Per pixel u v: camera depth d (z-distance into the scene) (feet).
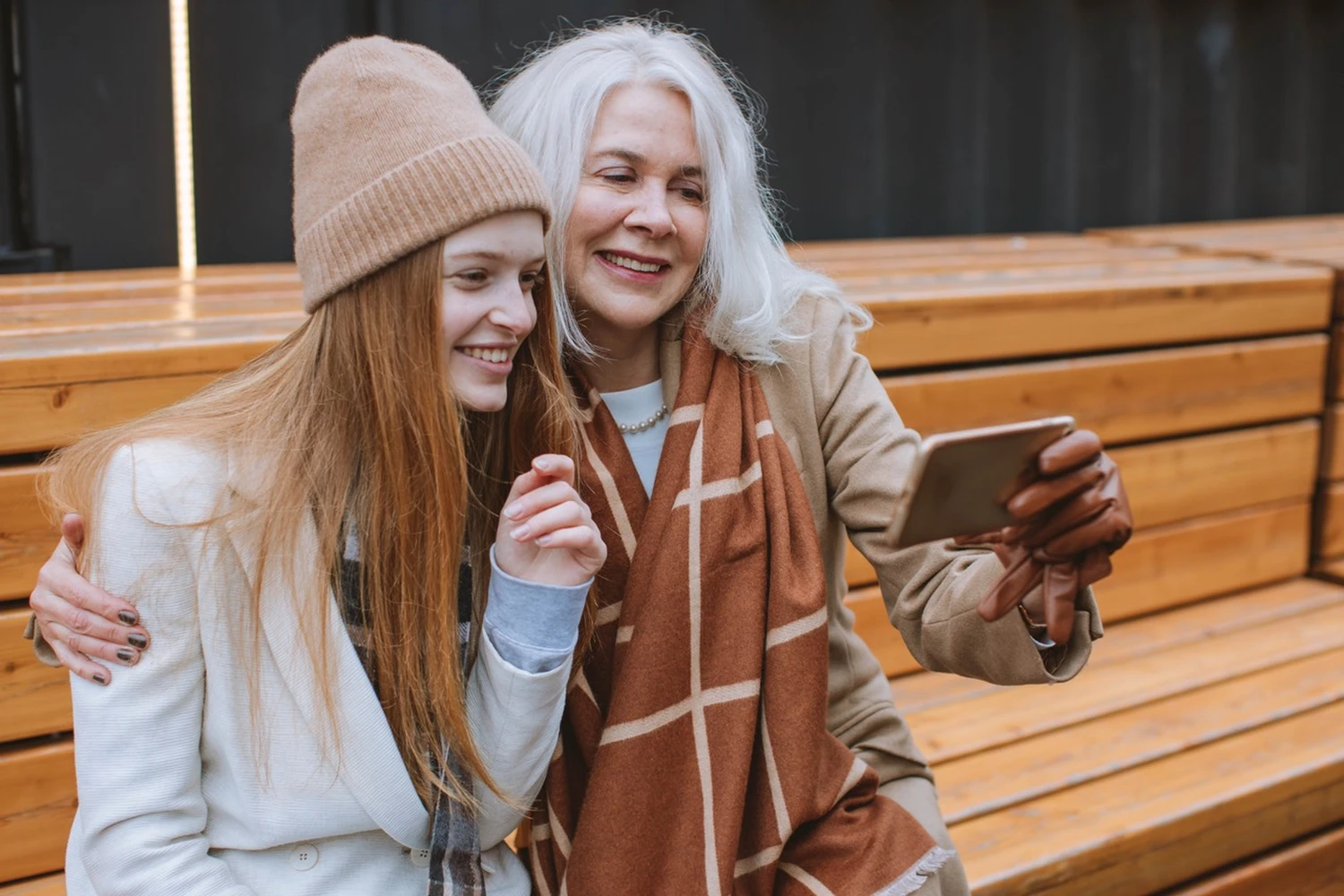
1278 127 13.84
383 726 3.72
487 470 4.15
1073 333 8.11
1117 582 8.67
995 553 3.60
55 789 5.41
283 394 3.74
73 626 3.60
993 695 7.67
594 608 4.23
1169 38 12.91
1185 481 8.82
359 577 3.75
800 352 4.58
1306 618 8.95
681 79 4.28
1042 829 6.26
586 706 4.28
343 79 3.60
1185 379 8.66
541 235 3.71
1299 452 9.41
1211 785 6.71
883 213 11.68
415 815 3.81
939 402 7.59
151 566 3.59
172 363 5.52
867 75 11.43
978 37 11.89
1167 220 13.24
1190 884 6.68
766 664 4.26
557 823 4.27
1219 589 9.18
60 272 8.81
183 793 3.69
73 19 8.77
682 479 4.28
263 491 3.63
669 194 4.34
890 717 4.84
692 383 4.41
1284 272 9.24
